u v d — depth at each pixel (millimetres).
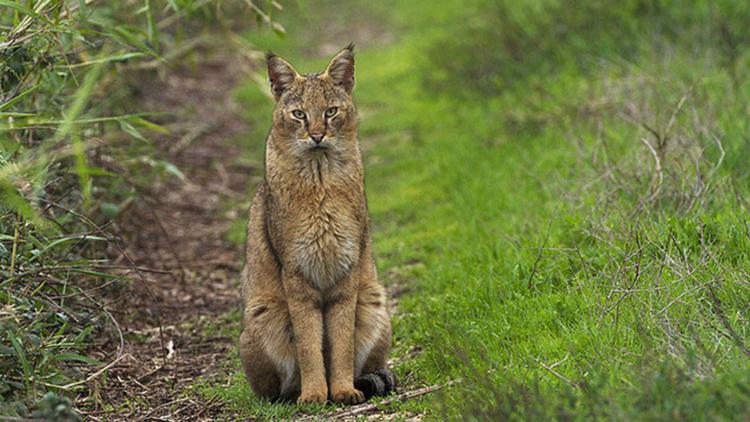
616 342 8734
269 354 10070
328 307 9961
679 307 9094
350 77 10156
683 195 11688
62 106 11812
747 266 9859
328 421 9023
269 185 9914
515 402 7391
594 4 21422
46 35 10406
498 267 12031
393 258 14594
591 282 10406
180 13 16656
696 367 7469
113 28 10734
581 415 7016
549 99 18984
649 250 10516
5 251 9180
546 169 15570
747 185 12273
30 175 9789
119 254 14227
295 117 9797
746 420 6438
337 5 34875
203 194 18891
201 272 15086
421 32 29406
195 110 23703
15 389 8773
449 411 8000
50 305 9445
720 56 17422
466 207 15516
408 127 21562
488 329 10266
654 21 19859
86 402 10094
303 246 9703
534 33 21766
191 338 12492
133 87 18359
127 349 11789
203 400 10305
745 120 13938
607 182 12820
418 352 10938
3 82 10836
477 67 22141
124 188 15586
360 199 9938
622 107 15688
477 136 19141
